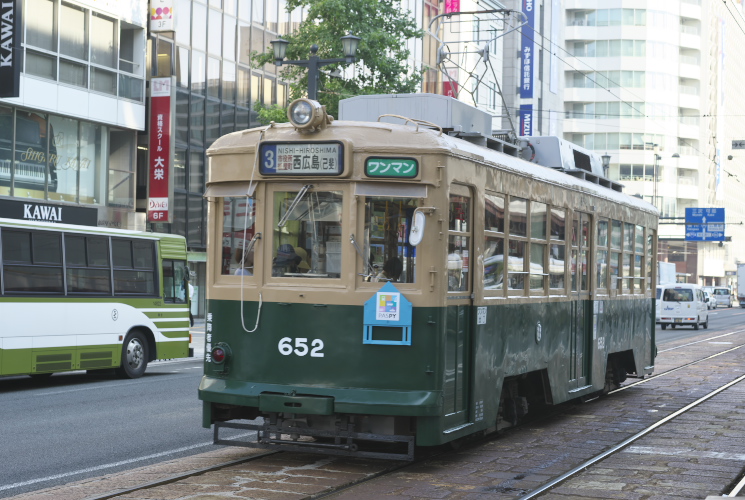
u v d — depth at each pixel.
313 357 8.45
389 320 8.28
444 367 8.39
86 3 29.70
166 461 9.07
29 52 27.48
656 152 96.00
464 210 8.91
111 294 17.28
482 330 9.22
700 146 101.06
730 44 123.25
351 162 8.37
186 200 35.84
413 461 9.07
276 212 8.65
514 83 66.50
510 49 66.31
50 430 11.14
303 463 8.89
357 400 8.22
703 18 101.69
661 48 96.69
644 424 11.88
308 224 8.55
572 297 12.15
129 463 9.10
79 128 30.03
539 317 10.87
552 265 11.35
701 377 18.31
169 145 32.69
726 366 21.03
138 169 33.34
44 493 7.41
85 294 16.66
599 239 13.32
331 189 8.48
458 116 10.54
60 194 29.17
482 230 9.21
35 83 27.62
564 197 11.76
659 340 33.09
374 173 8.36
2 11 25.44
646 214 16.19
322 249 8.51
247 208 8.80
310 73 22.88
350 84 26.92
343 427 8.39
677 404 14.02
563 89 90.00
